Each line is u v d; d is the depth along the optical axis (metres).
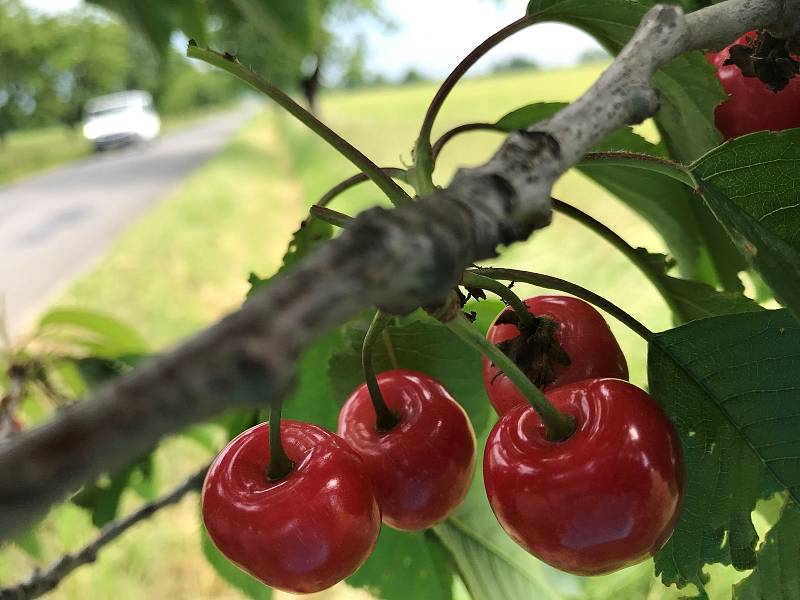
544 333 0.08
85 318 0.20
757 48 0.08
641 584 0.16
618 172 0.11
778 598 0.08
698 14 0.06
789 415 0.08
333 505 0.08
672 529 0.07
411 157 0.08
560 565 0.07
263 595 0.13
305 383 0.13
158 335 0.71
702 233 0.11
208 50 0.08
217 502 0.08
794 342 0.08
